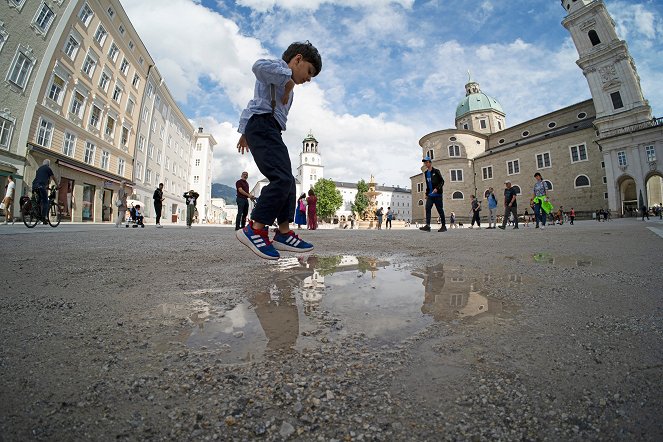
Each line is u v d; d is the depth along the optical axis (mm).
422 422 626
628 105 30125
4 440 565
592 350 908
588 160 33562
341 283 1834
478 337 1010
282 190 2154
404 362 847
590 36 32875
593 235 5371
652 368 803
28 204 8047
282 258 2971
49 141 17984
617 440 575
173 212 39000
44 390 717
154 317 1221
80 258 2809
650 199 38781
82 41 20203
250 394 714
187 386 741
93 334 1048
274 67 2189
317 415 647
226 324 1143
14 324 1138
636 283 1739
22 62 16234
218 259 2871
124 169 26141
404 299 1473
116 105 24547
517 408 662
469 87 55875
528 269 2248
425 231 8883
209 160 55719
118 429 606
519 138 45406
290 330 1080
